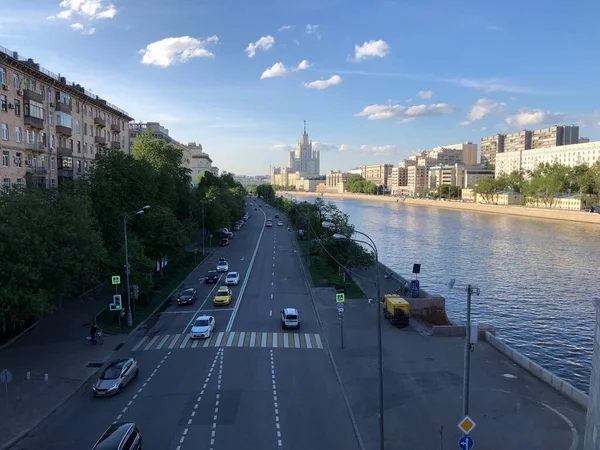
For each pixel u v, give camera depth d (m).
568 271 83.12
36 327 41.25
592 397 19.70
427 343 38.53
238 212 121.88
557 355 46.22
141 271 46.75
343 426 24.70
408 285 56.28
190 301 50.56
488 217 191.00
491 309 61.69
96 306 47.91
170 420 25.03
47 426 24.58
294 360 34.38
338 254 64.75
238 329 41.97
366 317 46.22
